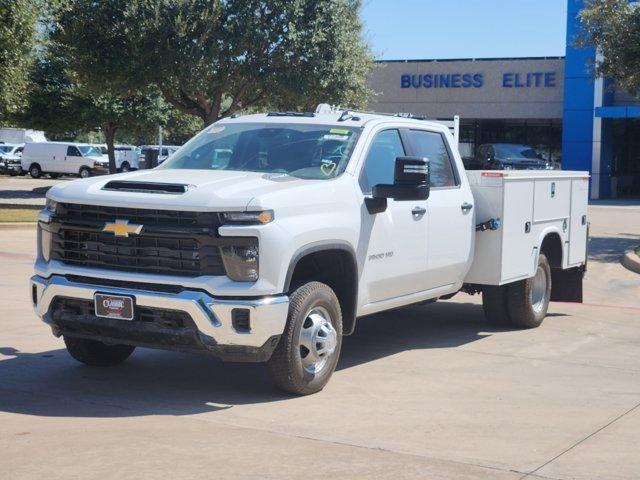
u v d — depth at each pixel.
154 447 5.54
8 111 22.28
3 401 6.56
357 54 25.86
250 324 6.21
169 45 23.53
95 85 24.78
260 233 6.25
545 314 10.30
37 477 4.96
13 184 43.00
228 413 6.37
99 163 50.25
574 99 39.47
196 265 6.32
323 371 6.93
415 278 8.12
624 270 15.85
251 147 7.81
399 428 6.09
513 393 7.14
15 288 11.66
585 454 5.62
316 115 8.21
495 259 9.04
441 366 8.07
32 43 21.50
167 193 6.53
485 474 5.20
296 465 5.27
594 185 39.59
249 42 24.19
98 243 6.63
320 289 6.79
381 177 7.77
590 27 20.83
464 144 43.94
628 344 9.38
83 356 7.55
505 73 41.69
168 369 7.74
